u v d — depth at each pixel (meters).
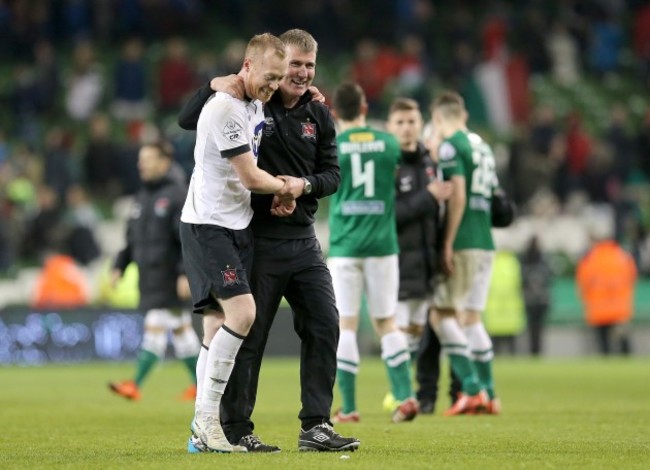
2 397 47.00
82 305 78.31
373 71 102.56
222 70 96.38
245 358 25.86
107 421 35.81
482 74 109.00
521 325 86.56
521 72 109.38
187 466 23.03
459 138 37.44
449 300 37.91
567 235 96.88
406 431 31.69
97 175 94.56
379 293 34.78
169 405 43.09
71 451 26.67
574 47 121.88
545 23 120.50
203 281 25.12
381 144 34.56
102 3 111.06
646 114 112.12
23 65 108.81
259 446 25.64
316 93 26.89
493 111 108.88
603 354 86.75
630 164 102.75
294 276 26.19
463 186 37.16
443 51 114.56
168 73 100.44
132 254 46.09
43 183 92.62
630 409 40.34
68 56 111.25
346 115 34.97
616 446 27.31
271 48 24.66
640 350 89.81
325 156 26.73
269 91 24.88
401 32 112.00
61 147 93.00
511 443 28.05
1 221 88.12
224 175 25.08
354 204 34.62
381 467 22.77
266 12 109.81
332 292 26.39
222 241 25.03
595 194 100.81
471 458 24.50
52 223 89.00
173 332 45.81
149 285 45.22
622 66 122.56
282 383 56.09
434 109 38.31
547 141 102.56
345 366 35.25
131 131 97.69
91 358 76.81
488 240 38.38
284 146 26.23
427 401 39.22
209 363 25.23
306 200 26.25
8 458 25.22
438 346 39.25
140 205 45.56
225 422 25.83
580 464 23.59
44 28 109.75
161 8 110.50
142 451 26.41
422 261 37.38
